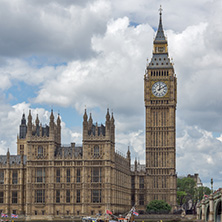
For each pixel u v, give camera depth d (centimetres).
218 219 16700
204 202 18112
